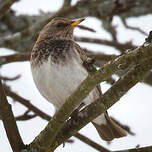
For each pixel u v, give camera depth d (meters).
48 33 11.93
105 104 8.80
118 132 11.53
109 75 7.94
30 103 12.24
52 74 10.68
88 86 8.18
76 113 9.22
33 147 9.10
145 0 14.17
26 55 12.70
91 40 14.45
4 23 14.53
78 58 10.83
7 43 13.73
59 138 9.31
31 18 14.56
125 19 14.55
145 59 7.71
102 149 11.77
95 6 13.59
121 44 14.45
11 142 9.20
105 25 14.84
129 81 8.33
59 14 13.52
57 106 11.13
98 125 11.58
